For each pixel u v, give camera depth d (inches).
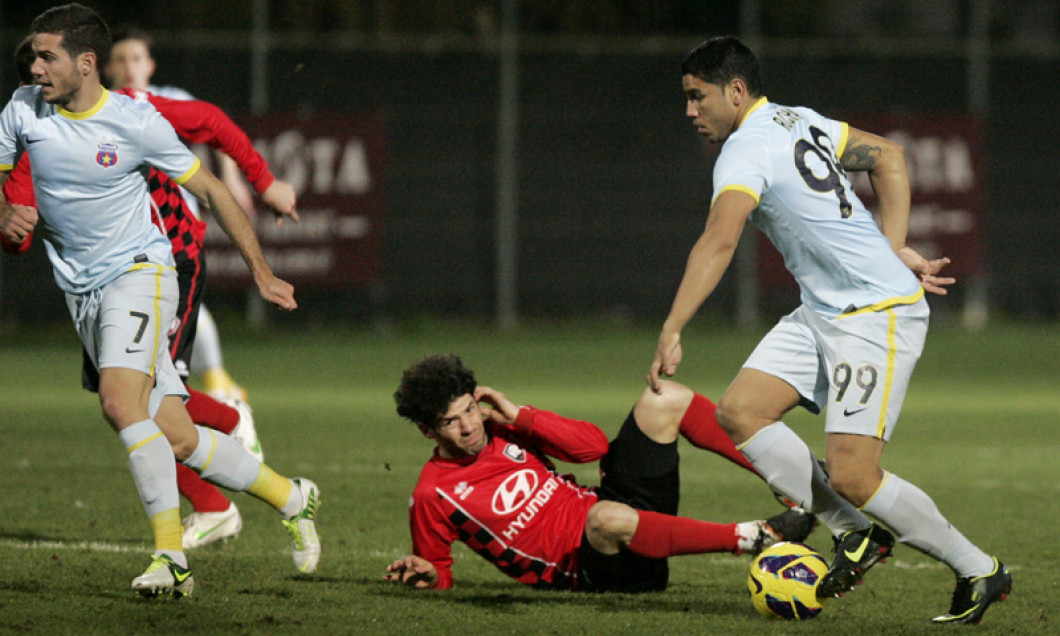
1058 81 2610.7
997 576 557.6
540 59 2536.9
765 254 2518.5
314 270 2410.2
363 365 2036.2
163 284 594.2
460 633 521.7
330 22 2554.1
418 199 2524.6
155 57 2433.6
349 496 903.7
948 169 2512.3
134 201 593.6
